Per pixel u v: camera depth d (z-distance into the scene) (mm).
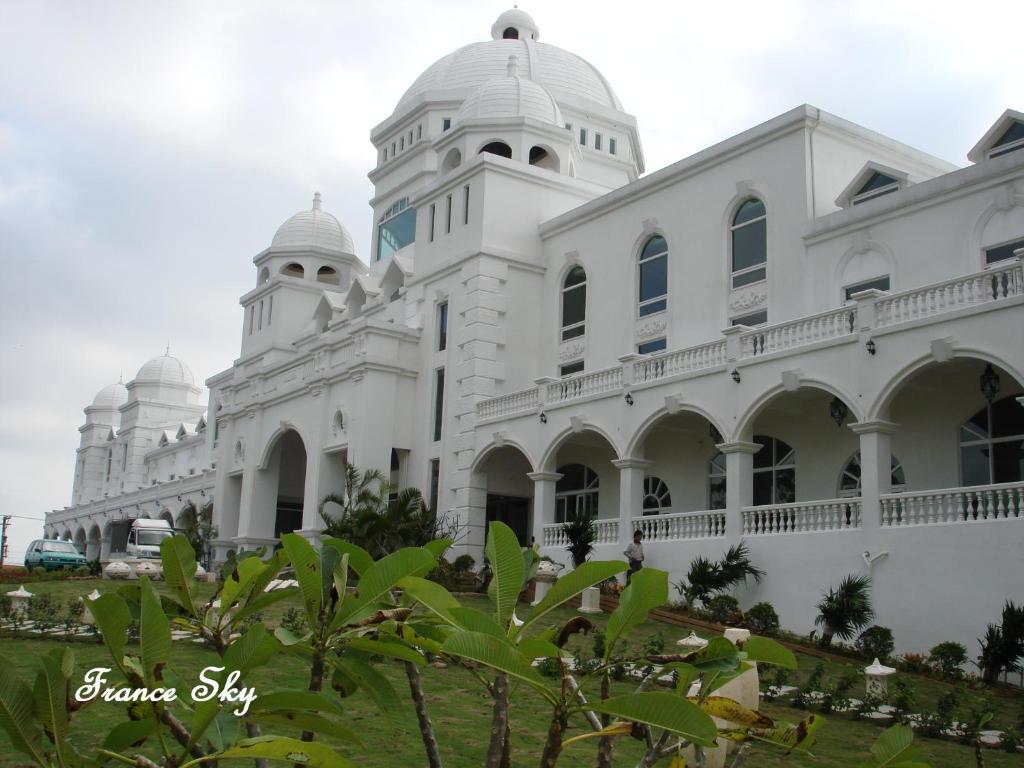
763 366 23312
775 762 10688
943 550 18922
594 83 49375
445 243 35375
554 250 34219
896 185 25094
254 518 40594
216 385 56406
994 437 21219
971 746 12453
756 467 26609
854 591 19688
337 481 36188
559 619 21438
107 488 79625
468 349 32906
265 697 4871
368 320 34500
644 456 28328
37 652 15375
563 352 33219
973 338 19266
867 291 21266
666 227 30188
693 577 22484
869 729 12914
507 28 52344
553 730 4957
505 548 5637
